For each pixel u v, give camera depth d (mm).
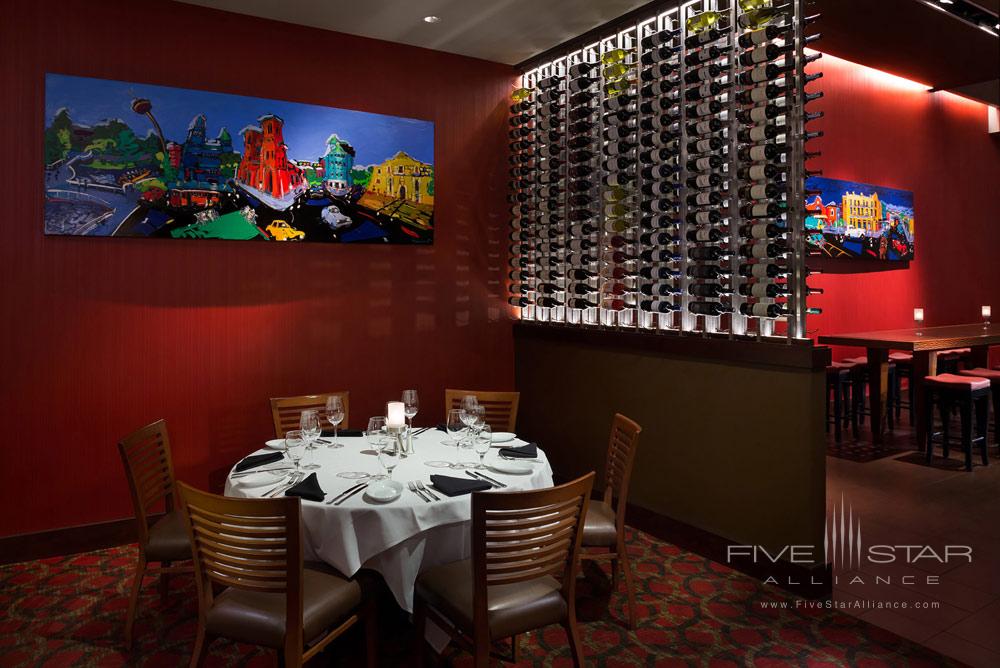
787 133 3268
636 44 4168
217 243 4148
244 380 4254
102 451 3867
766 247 3303
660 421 4020
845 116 6695
